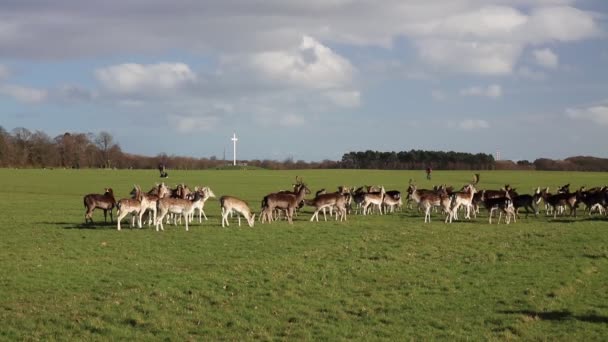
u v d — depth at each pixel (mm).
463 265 22594
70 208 45688
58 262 23047
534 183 84750
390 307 17359
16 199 54844
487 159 179000
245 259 23719
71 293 18625
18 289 19062
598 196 38562
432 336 14922
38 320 15914
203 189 35875
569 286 19266
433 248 25797
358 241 27703
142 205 31828
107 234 29984
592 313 16578
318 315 16609
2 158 148250
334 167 186750
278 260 23422
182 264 22844
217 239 28344
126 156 175000
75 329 15281
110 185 76250
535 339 14703
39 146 157250
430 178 98250
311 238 28812
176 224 33219
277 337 14828
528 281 19969
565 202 38438
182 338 14750
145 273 21219
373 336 14898
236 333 15141
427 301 17953
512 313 16672
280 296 18359
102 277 20625
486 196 42938
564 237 27797
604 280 20109
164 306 17219
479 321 16016
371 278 20703
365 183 82812
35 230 31969
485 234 29453
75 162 165500
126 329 15328
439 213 41438
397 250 25422
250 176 104062
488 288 19234
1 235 30266
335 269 21906
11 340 14406
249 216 32875
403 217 38688
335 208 36906
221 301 17812
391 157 186250
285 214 39469
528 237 28156
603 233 28891
